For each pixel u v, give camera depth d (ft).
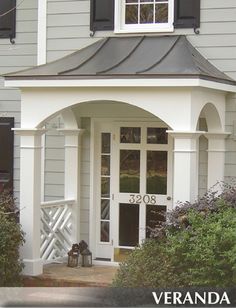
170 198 43.01
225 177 41.19
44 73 38.78
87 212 44.62
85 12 43.83
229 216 32.58
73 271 40.88
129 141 44.06
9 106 47.83
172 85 35.96
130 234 44.01
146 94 37.06
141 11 43.24
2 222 36.91
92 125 44.34
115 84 36.99
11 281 37.09
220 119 40.52
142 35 42.78
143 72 36.81
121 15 43.47
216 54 41.27
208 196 36.04
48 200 45.06
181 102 36.40
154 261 33.04
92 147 44.37
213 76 37.22
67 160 44.24
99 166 44.78
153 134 43.47
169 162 43.04
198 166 42.09
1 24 48.14
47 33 44.55
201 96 37.58
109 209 44.60
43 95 38.91
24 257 38.99
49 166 45.03
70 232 44.01
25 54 47.70
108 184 44.62
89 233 44.52
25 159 39.14
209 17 41.39
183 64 37.96
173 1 42.16
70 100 38.52
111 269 42.04
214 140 41.06
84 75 37.50
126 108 43.60
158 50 40.68
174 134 36.32
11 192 47.37
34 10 47.52
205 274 31.17
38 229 39.40
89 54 41.81
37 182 39.27
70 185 44.24
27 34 47.67
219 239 31.12
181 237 32.22
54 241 42.75
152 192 43.52
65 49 44.14
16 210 39.17
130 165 44.06
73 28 44.01
